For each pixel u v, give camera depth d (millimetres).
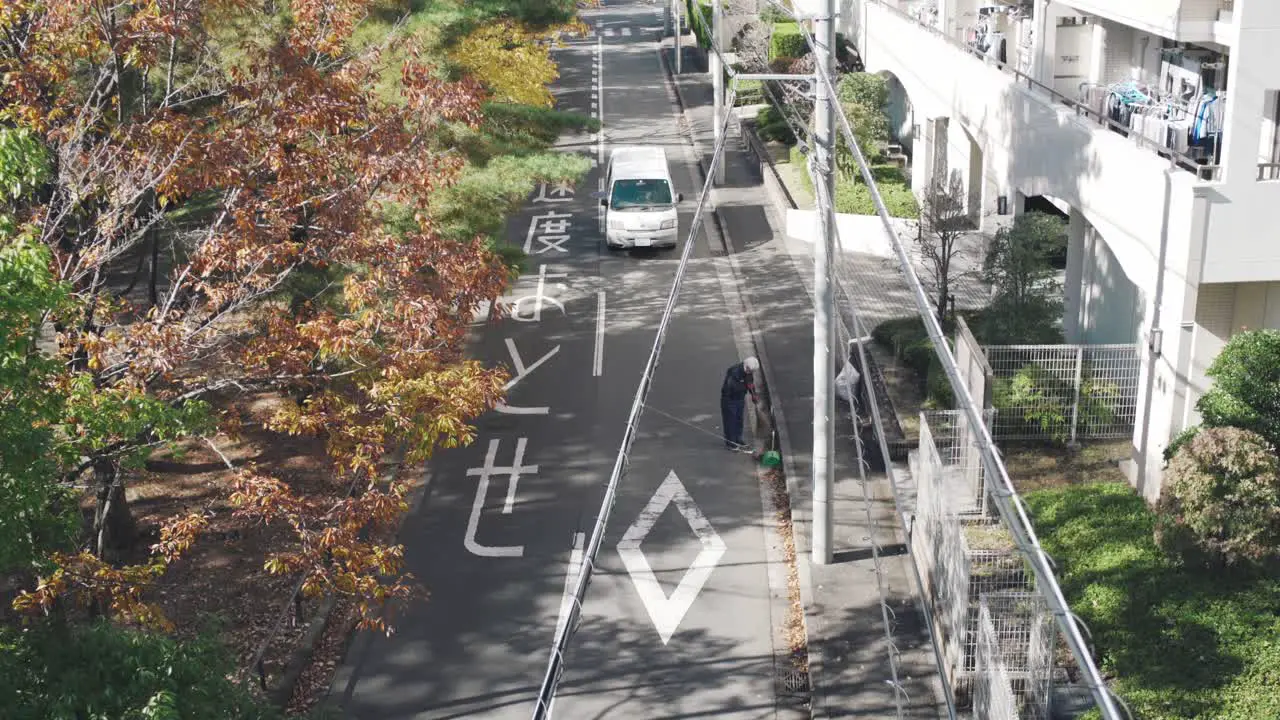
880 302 26688
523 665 15430
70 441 11258
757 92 47125
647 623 16219
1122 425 19062
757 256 31562
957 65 27109
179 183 13508
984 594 12984
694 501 19406
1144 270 17156
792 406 22406
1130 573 14453
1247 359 14883
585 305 28344
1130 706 12078
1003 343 20219
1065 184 20156
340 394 16328
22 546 9820
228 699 10266
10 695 8594
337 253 14375
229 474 20219
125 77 16312
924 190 28266
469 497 19625
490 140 22000
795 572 17328
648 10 77812
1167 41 22250
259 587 17000
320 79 14711
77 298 12672
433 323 14219
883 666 14805
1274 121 18219
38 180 11727
